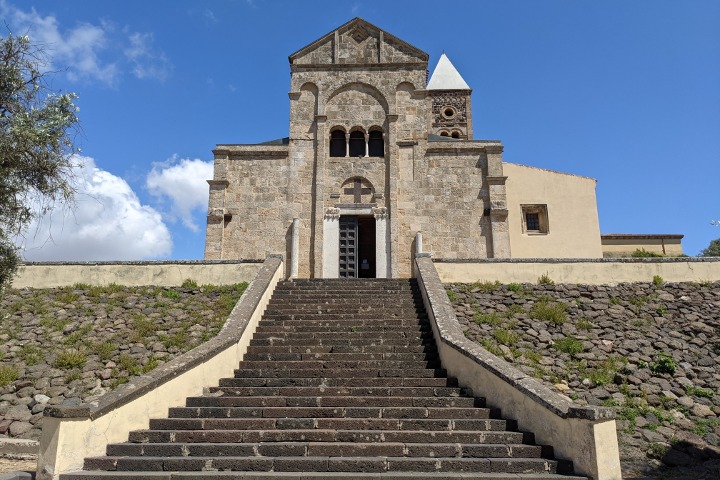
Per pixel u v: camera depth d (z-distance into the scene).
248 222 23.80
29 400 12.58
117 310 16.73
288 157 24.56
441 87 44.22
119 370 13.64
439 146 24.59
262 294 15.90
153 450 8.84
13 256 10.51
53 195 10.08
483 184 24.31
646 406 12.16
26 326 15.74
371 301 16.89
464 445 8.88
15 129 9.39
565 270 18.30
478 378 11.02
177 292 18.02
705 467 10.00
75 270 18.66
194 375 11.13
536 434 9.27
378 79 25.47
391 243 23.45
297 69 25.55
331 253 23.41
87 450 8.54
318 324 15.09
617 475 8.03
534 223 27.69
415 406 10.65
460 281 18.31
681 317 16.14
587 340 14.80
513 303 16.92
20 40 10.02
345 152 25.09
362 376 12.22
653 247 32.75
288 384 11.73
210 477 7.87
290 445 8.85
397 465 8.36
